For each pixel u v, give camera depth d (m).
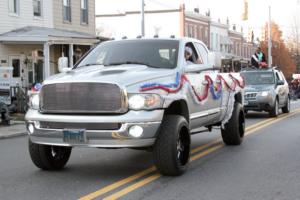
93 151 10.86
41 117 7.67
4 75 19.56
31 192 7.19
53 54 27.44
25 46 24.95
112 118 7.27
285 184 7.58
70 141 7.52
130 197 6.84
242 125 11.83
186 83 8.45
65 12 28.78
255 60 25.30
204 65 9.46
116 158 9.95
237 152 10.57
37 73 25.94
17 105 20.38
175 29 56.34
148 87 7.46
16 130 15.41
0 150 11.51
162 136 7.75
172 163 7.82
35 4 26.25
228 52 70.44
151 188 7.34
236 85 11.40
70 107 7.53
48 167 8.59
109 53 9.16
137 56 8.91
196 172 8.46
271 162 9.36
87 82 7.44
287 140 12.36
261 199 6.74
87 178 8.08
